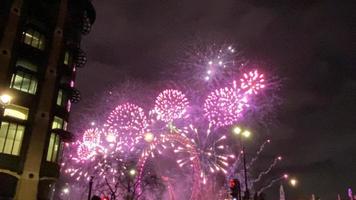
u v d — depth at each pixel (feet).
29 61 108.78
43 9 116.26
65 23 122.01
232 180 46.32
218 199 115.85
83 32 135.54
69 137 111.86
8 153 97.14
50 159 107.24
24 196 96.84
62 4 122.42
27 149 100.94
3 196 95.76
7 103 56.65
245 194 62.95
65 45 120.98
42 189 106.52
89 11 134.10
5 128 98.07
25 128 102.06
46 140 106.42
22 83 105.50
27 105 104.47
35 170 100.94
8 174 98.78
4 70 101.45
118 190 121.39
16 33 107.34
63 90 117.60
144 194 131.95
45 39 115.55
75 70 129.80
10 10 108.17
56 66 114.93
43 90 109.19
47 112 108.47
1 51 102.47
